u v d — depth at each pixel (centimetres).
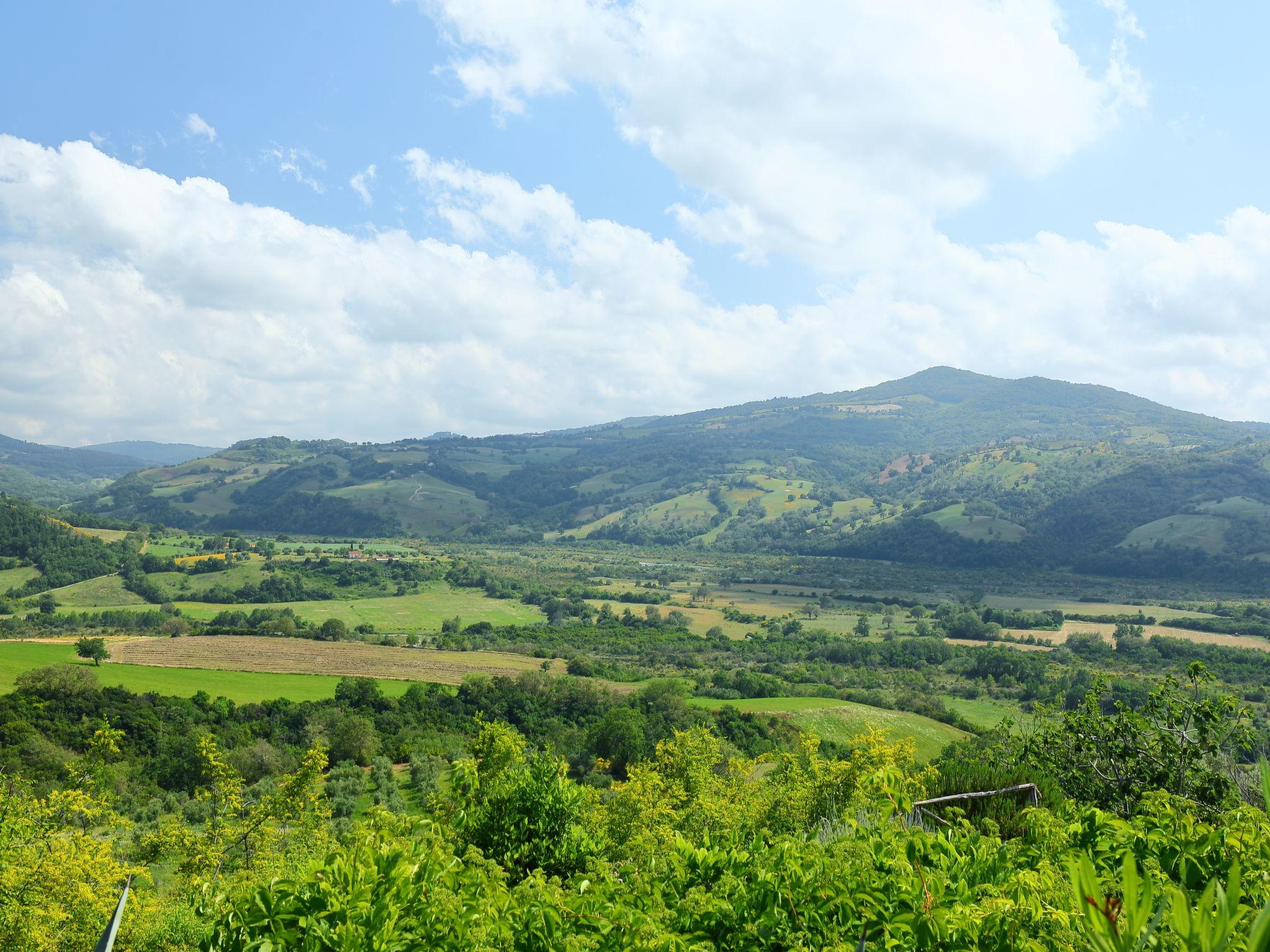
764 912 404
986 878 425
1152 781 1032
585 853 830
